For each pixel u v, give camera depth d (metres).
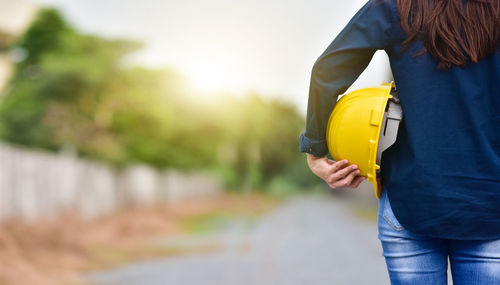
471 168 1.34
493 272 1.37
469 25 1.32
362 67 1.52
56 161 12.32
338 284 6.20
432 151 1.37
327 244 10.94
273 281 6.54
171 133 25.81
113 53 19.41
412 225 1.42
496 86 1.33
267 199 50.12
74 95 18.48
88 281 6.95
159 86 21.25
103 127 19.78
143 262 8.91
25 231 8.50
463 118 1.35
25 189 10.49
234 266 8.02
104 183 16.69
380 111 1.43
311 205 41.88
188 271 7.68
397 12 1.40
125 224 14.03
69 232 9.65
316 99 1.53
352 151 1.49
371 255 8.82
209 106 27.48
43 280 6.68
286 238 12.71
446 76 1.35
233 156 54.88
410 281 1.48
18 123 18.00
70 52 19.30
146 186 22.61
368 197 38.88
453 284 1.47
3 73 23.00
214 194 44.00
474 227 1.35
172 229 15.33
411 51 1.39
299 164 99.56
